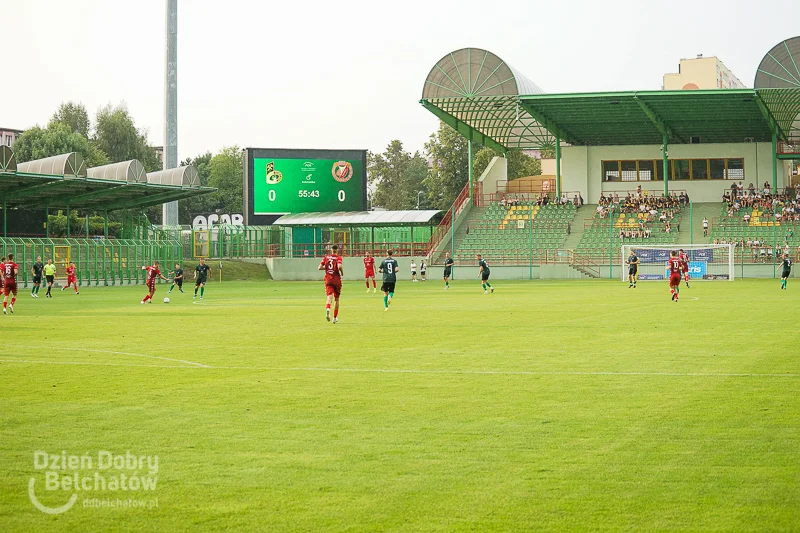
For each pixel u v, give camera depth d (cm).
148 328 2172
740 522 625
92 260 6122
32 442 864
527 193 8231
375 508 661
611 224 6625
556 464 774
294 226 7581
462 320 2355
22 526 630
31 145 9988
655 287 4866
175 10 7538
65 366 1427
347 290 4841
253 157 7644
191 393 1148
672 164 7881
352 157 7788
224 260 7494
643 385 1188
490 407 1037
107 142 11244
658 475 737
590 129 7538
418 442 859
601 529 614
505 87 6328
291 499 683
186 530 620
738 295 3734
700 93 6188
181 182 6456
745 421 944
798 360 1434
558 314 2564
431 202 11519
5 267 2859
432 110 6844
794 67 5950
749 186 7538
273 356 1550
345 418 977
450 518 638
